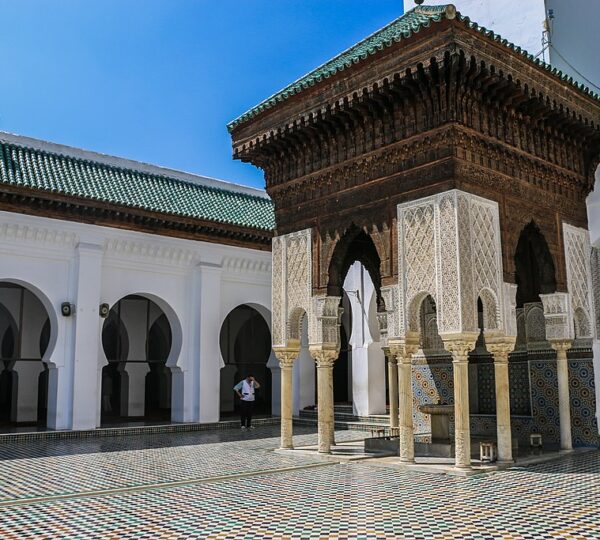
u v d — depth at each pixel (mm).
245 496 5922
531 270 9688
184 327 13625
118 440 11078
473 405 10398
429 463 7559
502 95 7438
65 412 11844
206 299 13727
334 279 8547
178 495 6008
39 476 7141
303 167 8969
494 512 5156
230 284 14492
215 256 14102
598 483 6418
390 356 10656
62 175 12812
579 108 8211
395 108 7656
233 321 19031
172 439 11180
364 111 7859
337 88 7820
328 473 7219
